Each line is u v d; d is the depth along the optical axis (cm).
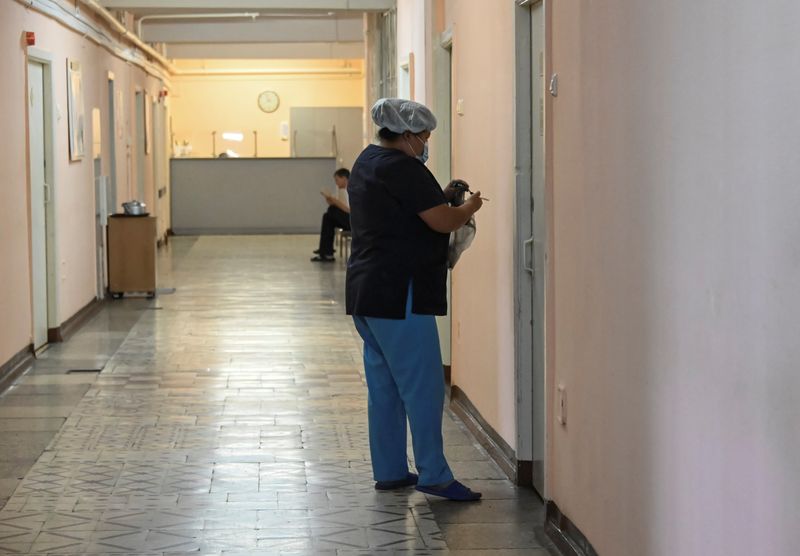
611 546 349
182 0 1155
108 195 1276
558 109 407
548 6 416
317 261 1575
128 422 619
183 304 1138
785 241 220
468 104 611
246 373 767
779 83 221
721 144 250
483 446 564
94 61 1153
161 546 414
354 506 466
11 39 773
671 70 282
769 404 229
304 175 2084
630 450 326
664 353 293
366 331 481
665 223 290
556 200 413
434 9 729
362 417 634
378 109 462
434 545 418
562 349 409
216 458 542
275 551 410
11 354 752
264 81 2428
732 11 243
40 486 493
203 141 2431
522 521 446
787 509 221
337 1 1162
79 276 1023
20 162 794
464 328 634
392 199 451
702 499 268
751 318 237
